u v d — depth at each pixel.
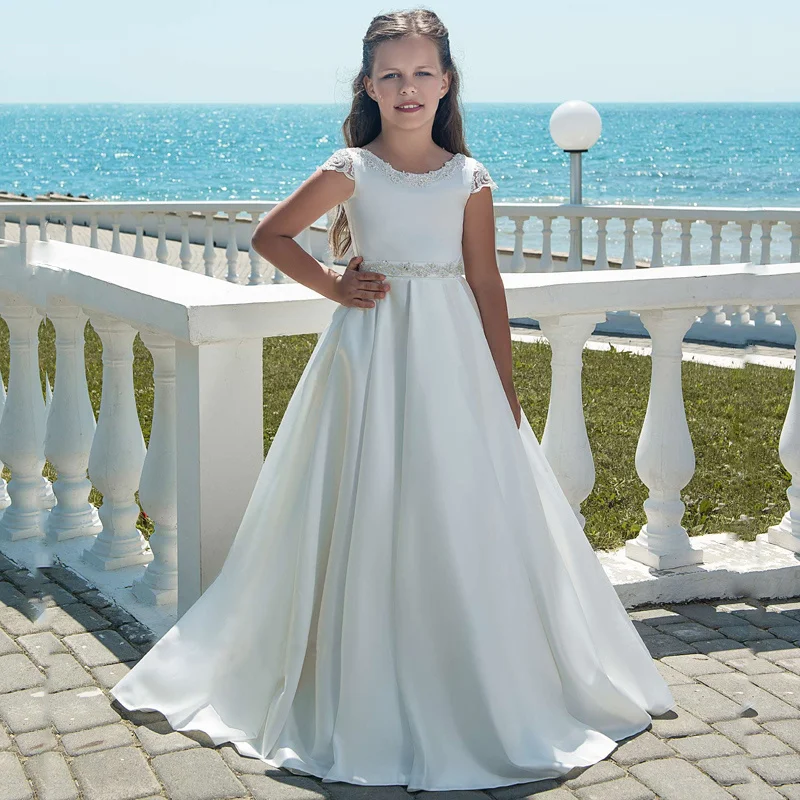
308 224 2.76
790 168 67.12
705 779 2.50
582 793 2.45
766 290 3.58
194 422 2.99
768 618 3.55
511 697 2.57
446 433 2.64
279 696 2.72
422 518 2.61
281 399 7.53
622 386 8.05
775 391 7.81
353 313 2.76
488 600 2.60
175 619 3.32
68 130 157.62
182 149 105.31
